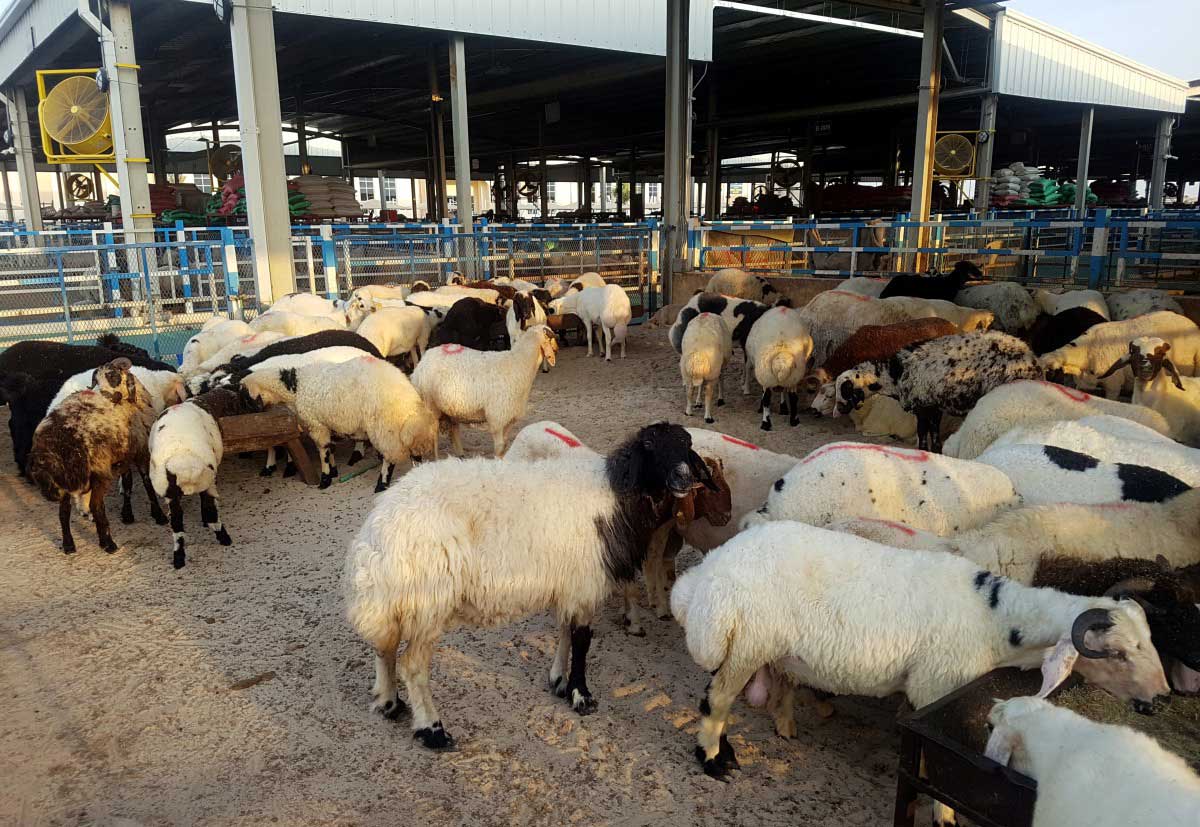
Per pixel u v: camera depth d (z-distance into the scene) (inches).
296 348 357.1
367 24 824.9
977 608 133.6
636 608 205.3
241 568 246.1
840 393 331.6
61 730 166.7
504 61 1095.0
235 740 163.0
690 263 746.2
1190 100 1462.8
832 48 1074.1
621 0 898.7
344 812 142.4
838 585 139.9
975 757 107.7
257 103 541.3
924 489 190.1
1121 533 167.3
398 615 153.9
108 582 237.5
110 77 578.9
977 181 1039.0
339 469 340.5
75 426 247.6
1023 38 1053.2
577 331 624.4
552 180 2549.2
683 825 139.3
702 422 391.5
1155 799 92.3
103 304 537.0
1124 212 1074.7
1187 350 348.2
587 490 165.9
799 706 175.8
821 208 1240.8
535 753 158.9
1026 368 299.3
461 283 652.7
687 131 737.0
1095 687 149.5
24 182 1013.2
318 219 892.0
